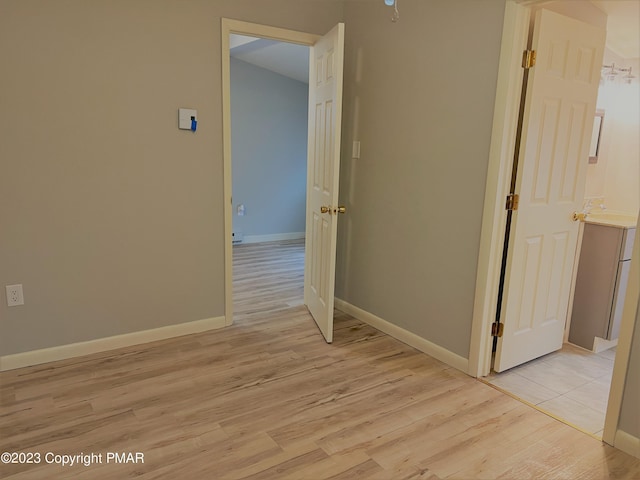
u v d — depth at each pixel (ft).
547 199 8.65
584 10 9.11
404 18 9.34
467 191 8.44
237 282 14.47
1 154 7.78
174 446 6.40
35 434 6.58
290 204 21.48
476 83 8.08
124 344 9.53
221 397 7.71
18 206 8.05
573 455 6.49
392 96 9.82
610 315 9.68
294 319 11.39
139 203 9.23
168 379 8.26
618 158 11.85
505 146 7.83
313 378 8.45
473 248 8.45
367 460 6.23
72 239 8.64
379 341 10.19
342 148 11.46
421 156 9.29
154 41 8.86
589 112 8.93
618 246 9.42
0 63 7.55
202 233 10.11
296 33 10.55
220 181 10.14
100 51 8.36
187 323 10.27
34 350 8.60
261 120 19.84
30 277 8.35
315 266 11.17
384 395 7.91
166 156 9.37
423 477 5.95
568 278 9.64
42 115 8.02
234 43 15.93
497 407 7.64
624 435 6.59
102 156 8.69
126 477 5.78
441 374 8.74
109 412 7.17
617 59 11.41
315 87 10.90
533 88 7.77
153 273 9.64
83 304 8.96
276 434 6.74
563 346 10.27
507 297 8.49
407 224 9.78
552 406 7.74
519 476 6.03
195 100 9.50
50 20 7.86
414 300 9.79
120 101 8.70
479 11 7.89
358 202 11.12
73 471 5.86
